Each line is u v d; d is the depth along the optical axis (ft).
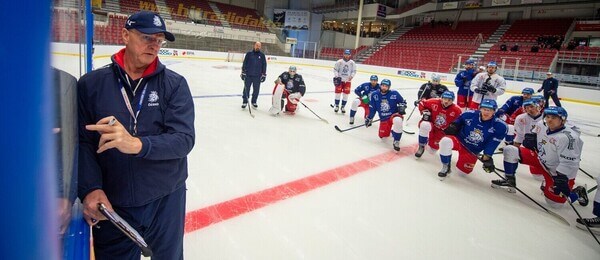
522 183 13.01
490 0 74.74
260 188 10.41
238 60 67.41
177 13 80.64
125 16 61.16
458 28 78.84
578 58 52.19
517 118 16.62
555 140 10.50
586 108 37.29
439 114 14.83
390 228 8.70
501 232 9.05
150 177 4.33
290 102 21.22
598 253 8.40
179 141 4.16
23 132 1.21
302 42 87.35
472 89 22.93
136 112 4.15
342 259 7.25
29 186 1.28
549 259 8.01
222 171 11.52
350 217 9.08
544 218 10.12
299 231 8.18
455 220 9.47
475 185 12.34
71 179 2.88
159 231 4.87
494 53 61.52
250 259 6.98
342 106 23.82
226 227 8.08
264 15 96.32
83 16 4.64
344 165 13.17
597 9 62.54
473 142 12.47
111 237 4.45
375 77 19.21
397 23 92.53
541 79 47.57
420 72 55.47
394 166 13.60
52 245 1.48
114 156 4.15
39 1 1.17
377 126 20.54
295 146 15.14
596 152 18.88
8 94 1.15
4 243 1.29
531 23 68.74
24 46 1.15
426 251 7.83
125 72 4.05
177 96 4.39
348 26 97.81
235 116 19.88
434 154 15.66
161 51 56.70
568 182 10.21
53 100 1.39
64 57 2.34
